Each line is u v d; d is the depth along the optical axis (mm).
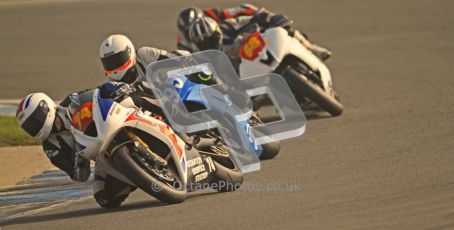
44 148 25594
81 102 24578
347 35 59938
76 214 26188
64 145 25484
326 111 38062
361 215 22969
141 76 28797
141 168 24344
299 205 24531
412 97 41594
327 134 35156
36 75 55719
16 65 59125
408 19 62875
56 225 24969
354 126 36219
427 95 41719
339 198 24953
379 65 50750
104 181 26250
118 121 24141
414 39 56938
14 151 36844
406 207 23422
